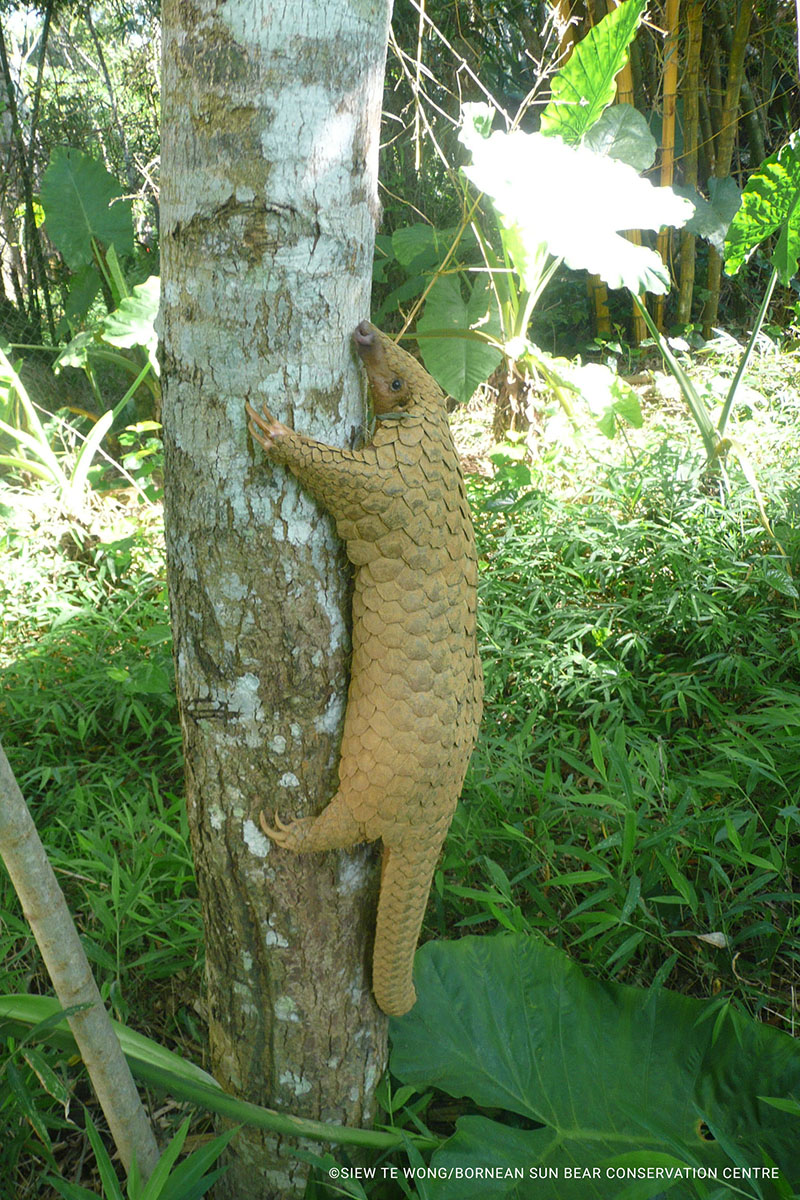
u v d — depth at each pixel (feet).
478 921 7.72
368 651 4.92
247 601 4.91
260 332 4.48
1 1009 5.34
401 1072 6.30
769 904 8.12
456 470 5.01
